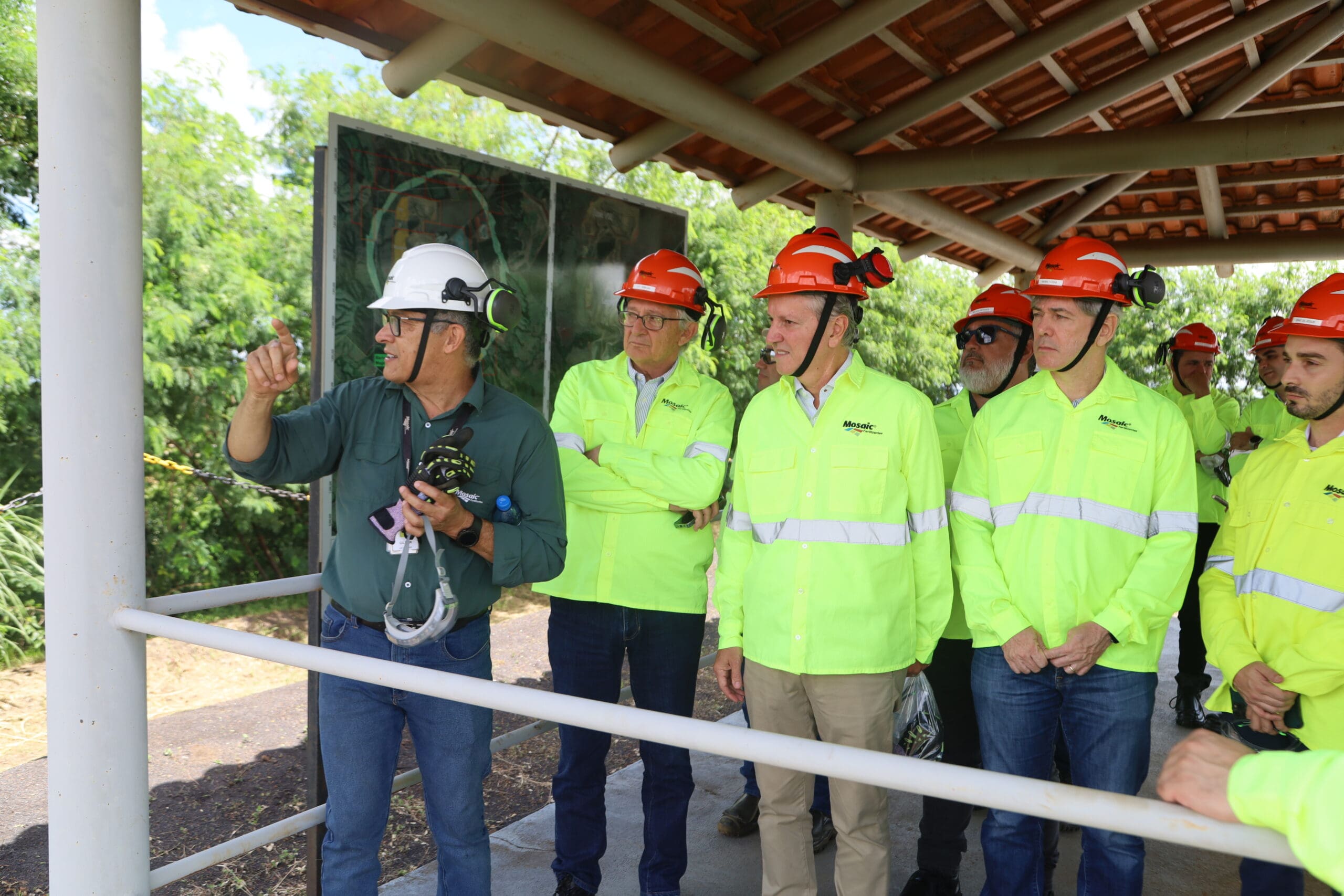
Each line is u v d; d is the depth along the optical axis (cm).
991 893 229
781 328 224
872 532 222
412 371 201
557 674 280
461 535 197
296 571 959
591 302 451
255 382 180
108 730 192
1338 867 85
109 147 182
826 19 407
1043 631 225
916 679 239
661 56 359
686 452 276
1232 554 231
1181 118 645
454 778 205
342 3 337
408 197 352
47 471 188
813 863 234
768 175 533
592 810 276
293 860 372
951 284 1695
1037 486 229
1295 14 486
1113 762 217
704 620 282
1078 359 224
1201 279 1736
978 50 473
